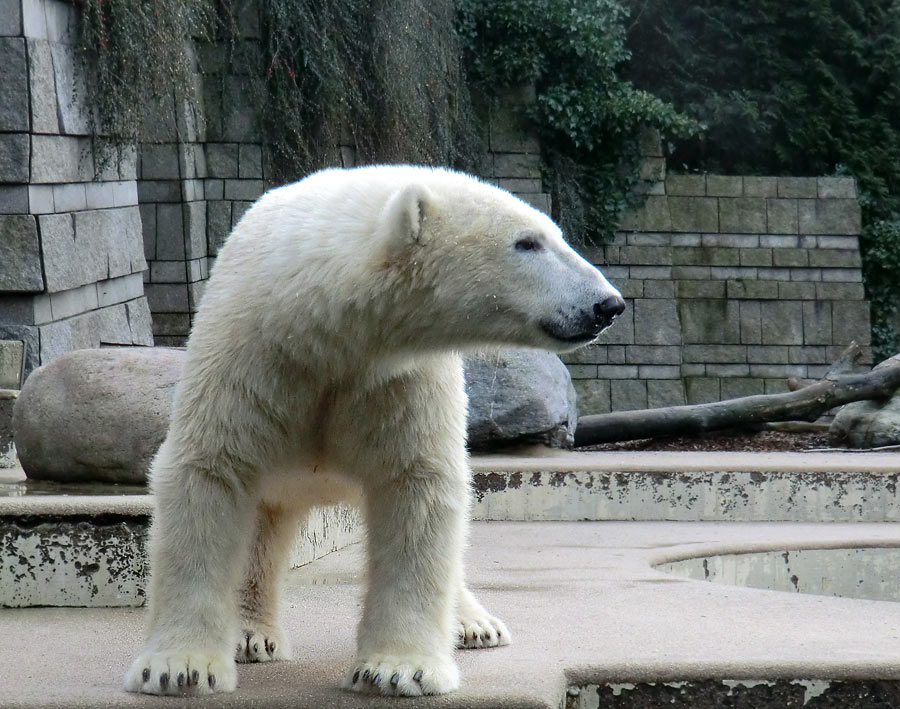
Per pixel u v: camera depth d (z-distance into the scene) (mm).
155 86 14977
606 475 11570
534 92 23500
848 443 15547
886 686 5160
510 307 4719
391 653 4625
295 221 4691
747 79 26672
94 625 6070
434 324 4715
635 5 26250
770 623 6277
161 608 4598
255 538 5461
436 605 4727
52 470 8312
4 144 12500
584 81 23984
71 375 8414
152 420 8195
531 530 10695
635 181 23859
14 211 12609
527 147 23375
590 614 6543
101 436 8172
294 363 4625
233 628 4699
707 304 23750
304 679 4883
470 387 13445
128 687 4531
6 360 12023
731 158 26766
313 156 19969
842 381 15844
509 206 4832
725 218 23906
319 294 4539
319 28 19750
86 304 14234
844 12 26469
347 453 4867
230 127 19734
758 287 23781
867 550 9789
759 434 16547
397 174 4934
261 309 4574
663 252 23781
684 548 9422
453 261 4656
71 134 13625
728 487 11656
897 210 25859
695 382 23609
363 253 4582
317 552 8656
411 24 20406
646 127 23969
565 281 4734
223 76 19625
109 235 14844
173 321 19031
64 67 13539
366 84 20281
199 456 4586
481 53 23391
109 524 6590
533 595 7227
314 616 6500
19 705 4363
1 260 12586
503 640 5605
